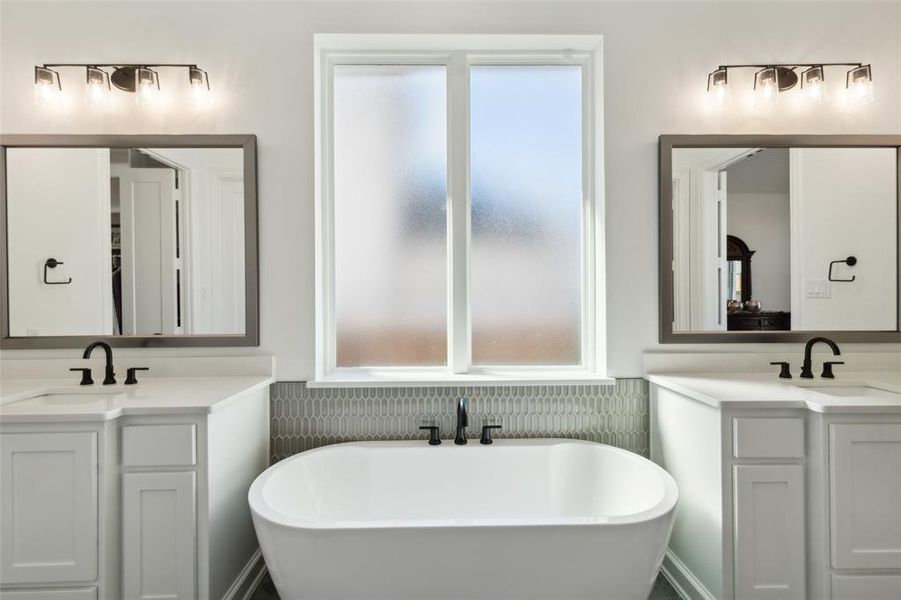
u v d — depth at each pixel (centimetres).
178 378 191
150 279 194
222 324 194
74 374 192
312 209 195
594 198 209
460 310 205
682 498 170
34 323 193
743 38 199
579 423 199
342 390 196
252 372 193
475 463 186
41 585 133
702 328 198
